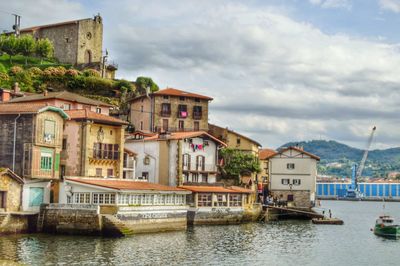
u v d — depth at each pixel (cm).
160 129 11925
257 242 6962
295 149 13200
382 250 6719
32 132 6812
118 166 8350
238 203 9525
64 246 5703
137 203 7106
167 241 6481
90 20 14475
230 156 11700
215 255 5688
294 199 13125
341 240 7669
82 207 6538
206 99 12525
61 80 13012
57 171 7131
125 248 5750
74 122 7881
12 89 11812
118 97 13412
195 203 8738
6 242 5831
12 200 6575
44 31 14712
